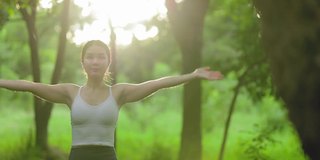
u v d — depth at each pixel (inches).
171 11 450.9
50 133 930.1
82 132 172.2
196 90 452.8
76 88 176.7
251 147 473.7
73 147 173.2
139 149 705.6
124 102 177.5
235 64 564.4
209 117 824.3
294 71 111.3
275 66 117.2
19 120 1083.3
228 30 865.5
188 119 452.1
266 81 529.3
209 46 773.9
